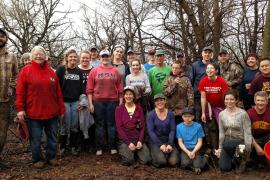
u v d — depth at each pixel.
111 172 3.50
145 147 3.82
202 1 6.62
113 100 3.97
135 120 3.86
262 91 3.60
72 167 3.64
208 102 3.95
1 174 3.43
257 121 3.62
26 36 9.28
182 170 3.63
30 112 3.46
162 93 4.12
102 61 3.97
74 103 3.95
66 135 4.03
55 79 3.57
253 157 3.70
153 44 7.48
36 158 3.58
